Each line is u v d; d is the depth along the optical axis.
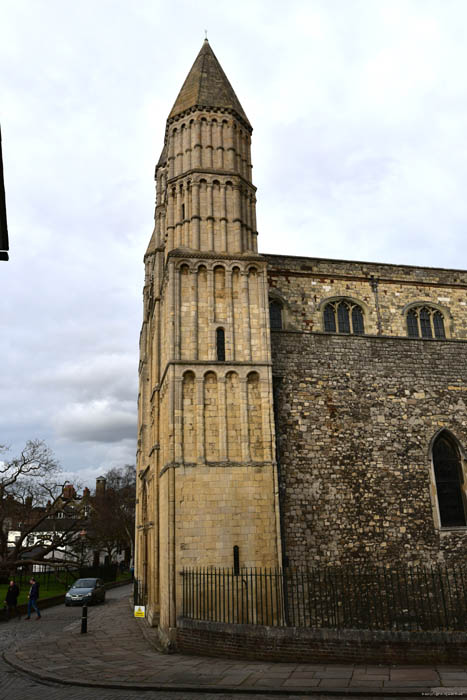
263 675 14.56
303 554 25.73
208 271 27.00
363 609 25.23
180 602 22.22
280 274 30.70
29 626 29.53
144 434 40.56
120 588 59.38
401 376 30.02
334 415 28.45
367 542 26.52
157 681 14.77
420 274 32.66
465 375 30.97
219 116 30.20
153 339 34.00
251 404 25.52
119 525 76.69
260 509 23.95
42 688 14.99
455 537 27.45
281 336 29.38
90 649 21.31
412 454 28.59
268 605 22.89
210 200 28.56
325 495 26.92
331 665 15.36
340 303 31.30
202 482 23.86
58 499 53.53
